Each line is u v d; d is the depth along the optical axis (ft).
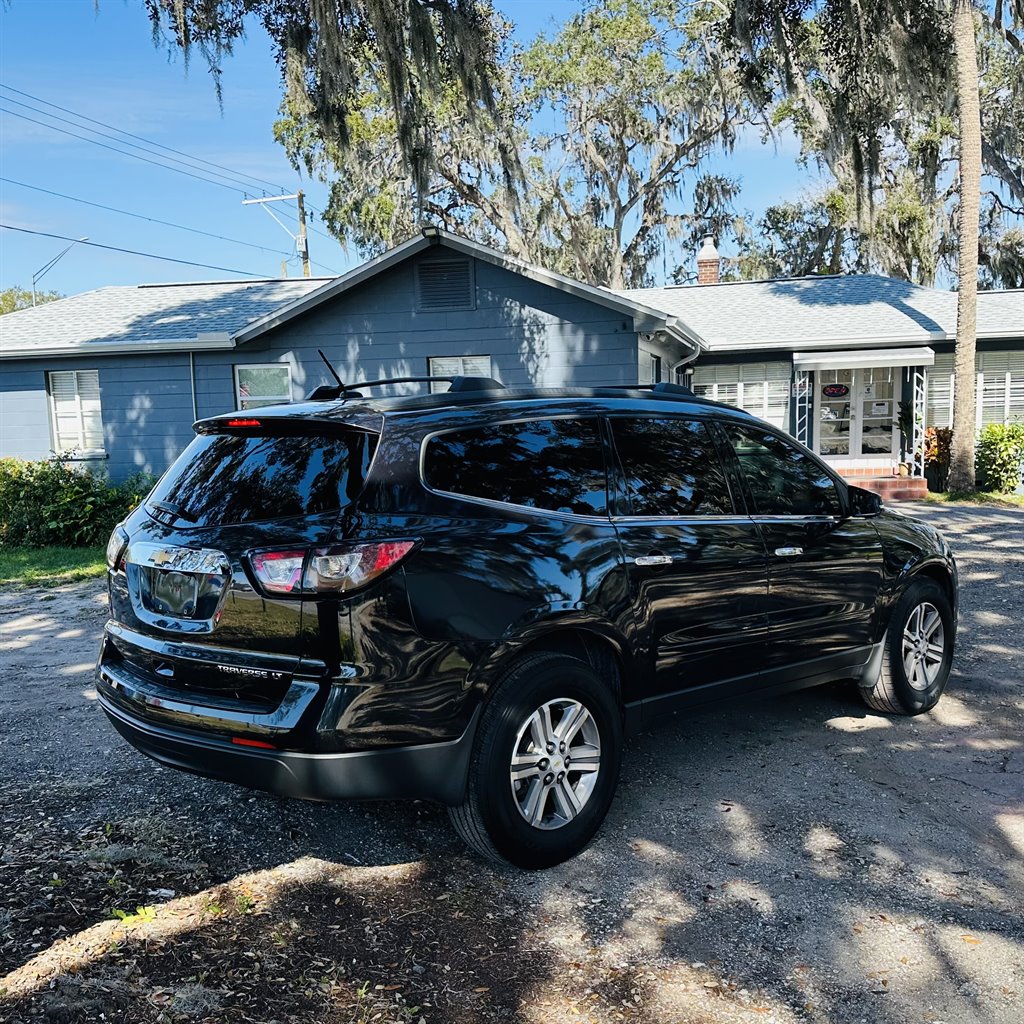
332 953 9.65
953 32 57.26
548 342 48.42
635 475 13.17
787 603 14.71
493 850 11.18
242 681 10.45
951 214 108.17
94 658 23.09
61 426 54.80
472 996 8.95
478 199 103.45
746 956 9.61
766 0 57.77
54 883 10.96
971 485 57.98
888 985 9.09
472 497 11.31
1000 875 11.28
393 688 10.20
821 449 67.36
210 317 57.67
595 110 103.04
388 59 52.21
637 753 15.62
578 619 11.66
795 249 120.06
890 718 17.39
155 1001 8.72
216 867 11.55
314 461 11.11
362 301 50.01
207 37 49.62
